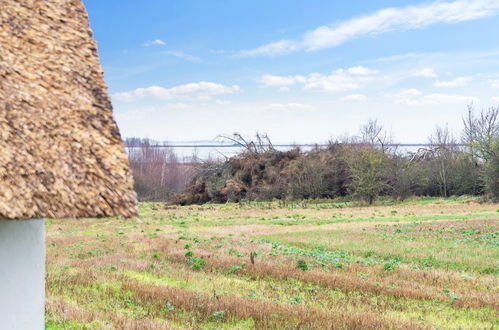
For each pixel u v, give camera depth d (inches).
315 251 901.8
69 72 249.1
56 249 919.0
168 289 546.0
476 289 611.5
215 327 420.8
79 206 204.8
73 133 223.8
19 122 214.5
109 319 424.8
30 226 237.1
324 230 1273.4
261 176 2450.8
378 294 568.4
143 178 2812.5
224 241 1011.3
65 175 209.0
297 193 2338.8
